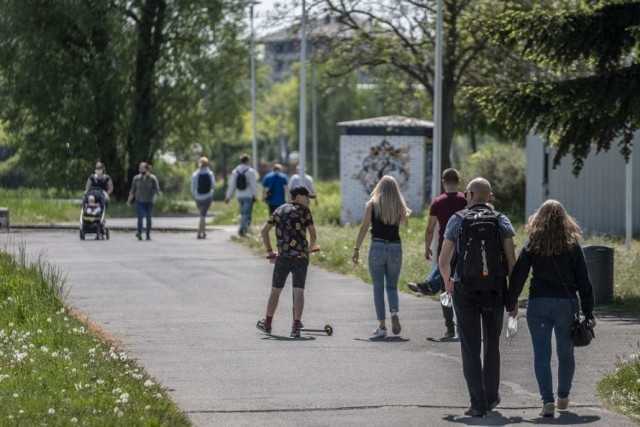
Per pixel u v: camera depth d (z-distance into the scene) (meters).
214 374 26.12
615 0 42.78
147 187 71.31
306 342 31.41
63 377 23.27
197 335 32.38
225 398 23.33
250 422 21.06
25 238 71.56
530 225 22.69
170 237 73.69
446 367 27.44
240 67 123.06
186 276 48.84
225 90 121.38
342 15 87.19
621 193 78.06
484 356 22.80
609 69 43.56
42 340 27.97
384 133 90.88
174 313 37.03
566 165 78.94
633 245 64.44
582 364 27.94
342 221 90.69
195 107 121.31
